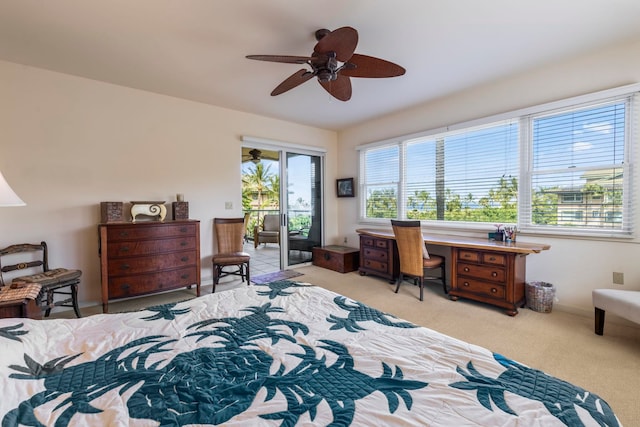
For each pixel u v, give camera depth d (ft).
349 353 3.77
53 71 9.34
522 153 10.25
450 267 11.76
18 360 3.33
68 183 9.68
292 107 13.08
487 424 2.52
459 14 6.64
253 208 23.77
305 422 2.60
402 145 14.11
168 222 10.43
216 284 12.17
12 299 6.15
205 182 12.64
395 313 9.44
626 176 8.30
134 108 10.85
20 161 8.93
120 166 10.62
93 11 6.33
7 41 7.53
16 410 2.70
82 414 2.69
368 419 2.63
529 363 6.45
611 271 8.55
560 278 9.47
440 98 12.11
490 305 10.07
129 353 3.78
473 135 11.60
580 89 8.85
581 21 6.96
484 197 11.38
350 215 17.16
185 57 8.49
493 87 10.71
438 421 2.58
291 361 3.60
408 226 10.75
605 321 8.59
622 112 8.32
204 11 6.41
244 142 13.85
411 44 7.92
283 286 6.68
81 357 3.68
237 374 3.35
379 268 13.46
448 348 3.82
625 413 4.91
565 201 9.42
